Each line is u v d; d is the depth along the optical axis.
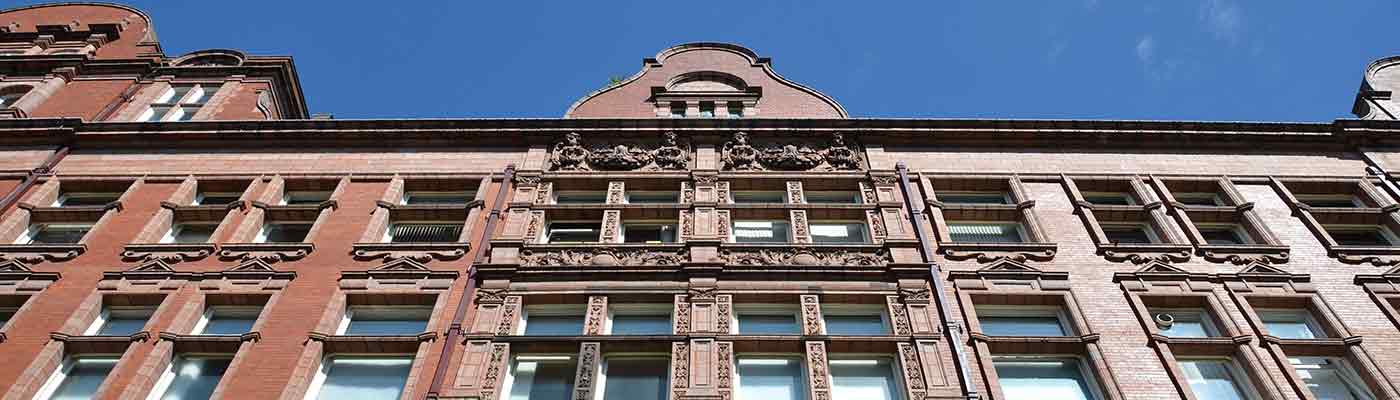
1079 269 16.52
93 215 18.95
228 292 15.72
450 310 15.14
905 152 21.38
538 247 16.88
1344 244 18.75
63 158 21.45
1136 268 16.53
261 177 20.34
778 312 15.62
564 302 15.52
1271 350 14.27
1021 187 19.66
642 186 20.16
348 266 16.66
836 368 14.23
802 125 22.00
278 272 16.28
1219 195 20.22
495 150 21.69
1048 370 14.31
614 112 24.41
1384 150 21.81
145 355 14.09
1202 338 14.44
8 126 22.03
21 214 18.67
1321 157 21.70
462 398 12.90
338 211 18.80
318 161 21.23
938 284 15.55
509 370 14.03
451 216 18.73
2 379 13.68
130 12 30.45
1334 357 14.55
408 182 20.28
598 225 18.62
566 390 13.80
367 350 14.44
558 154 21.11
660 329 15.16
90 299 15.49
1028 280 16.03
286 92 27.58
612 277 15.85
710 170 20.28
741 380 13.96
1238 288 15.98
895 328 14.59
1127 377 13.64
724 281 15.73
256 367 13.75
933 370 13.55
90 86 25.77
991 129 21.75
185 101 25.36
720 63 27.19
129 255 16.91
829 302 15.54
